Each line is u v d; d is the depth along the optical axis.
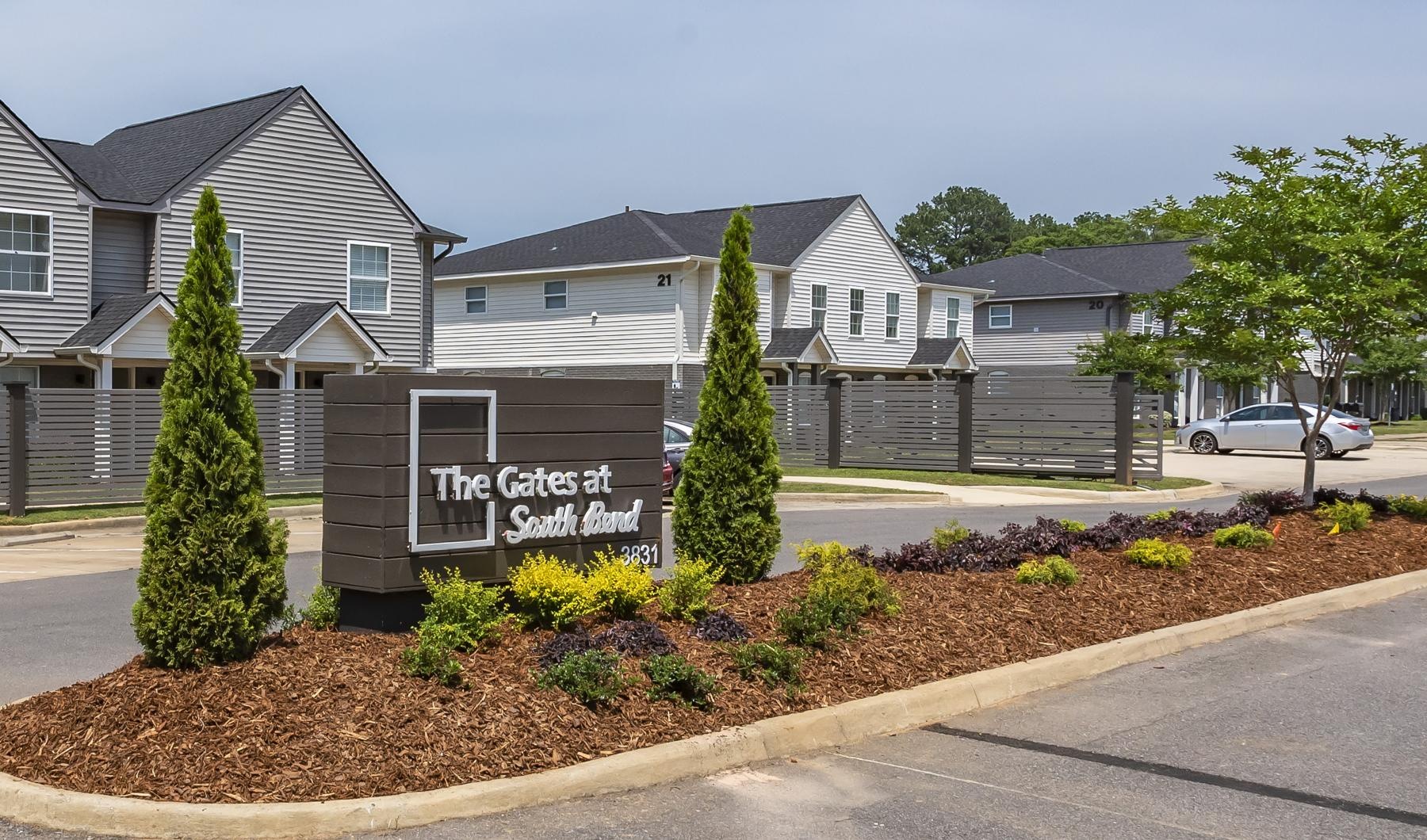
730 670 7.54
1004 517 20.20
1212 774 6.50
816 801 6.02
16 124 22.64
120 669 7.08
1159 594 10.61
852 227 40.69
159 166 25.88
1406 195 14.20
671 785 6.21
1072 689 8.30
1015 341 52.38
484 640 7.68
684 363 37.16
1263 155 15.18
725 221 41.69
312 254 26.77
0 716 6.56
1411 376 52.78
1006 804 6.02
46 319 23.09
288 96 26.19
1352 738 7.18
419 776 5.84
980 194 117.12
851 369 40.91
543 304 39.81
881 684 7.74
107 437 20.56
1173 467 32.12
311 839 5.40
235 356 7.23
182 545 6.91
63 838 5.38
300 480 22.89
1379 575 12.35
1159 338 16.62
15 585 13.01
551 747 6.27
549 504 8.68
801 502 23.69
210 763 5.84
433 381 7.93
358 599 7.97
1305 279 14.55
